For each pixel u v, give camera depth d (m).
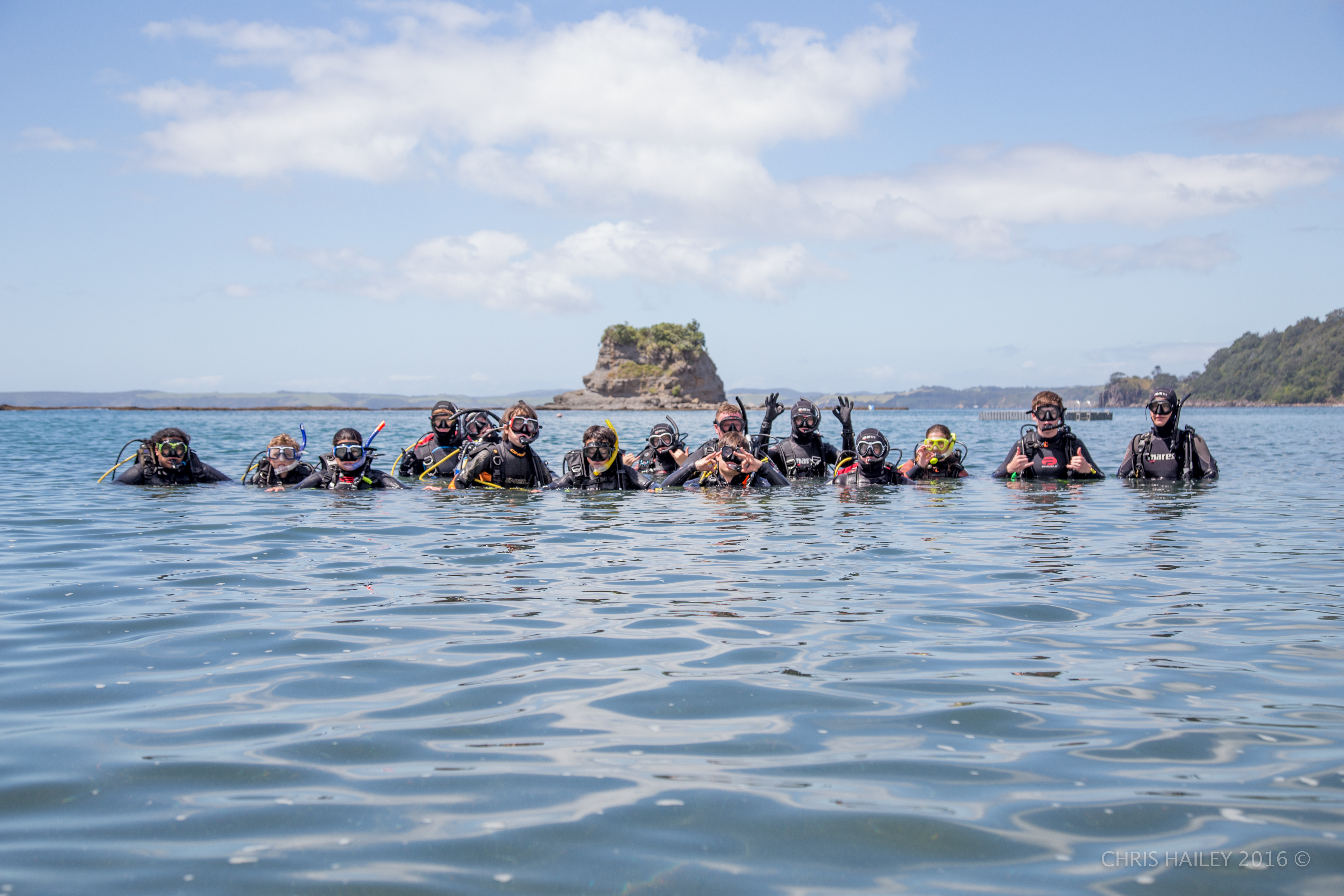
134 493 9.19
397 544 6.04
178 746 2.45
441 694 2.91
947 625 3.82
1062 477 10.93
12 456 15.48
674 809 2.04
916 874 1.75
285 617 3.98
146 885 1.71
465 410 11.48
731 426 9.76
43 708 2.77
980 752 2.39
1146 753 2.37
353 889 1.70
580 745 2.45
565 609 4.14
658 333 152.00
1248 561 5.36
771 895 1.67
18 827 1.95
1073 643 3.50
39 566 5.24
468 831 1.94
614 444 9.47
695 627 3.79
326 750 2.42
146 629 3.76
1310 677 3.04
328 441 24.62
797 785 2.18
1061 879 1.72
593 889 1.70
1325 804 2.04
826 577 4.89
